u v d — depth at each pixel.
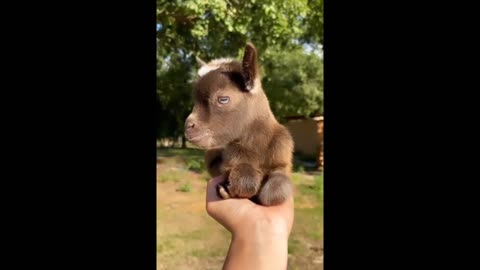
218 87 0.36
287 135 0.39
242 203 0.38
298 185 1.91
